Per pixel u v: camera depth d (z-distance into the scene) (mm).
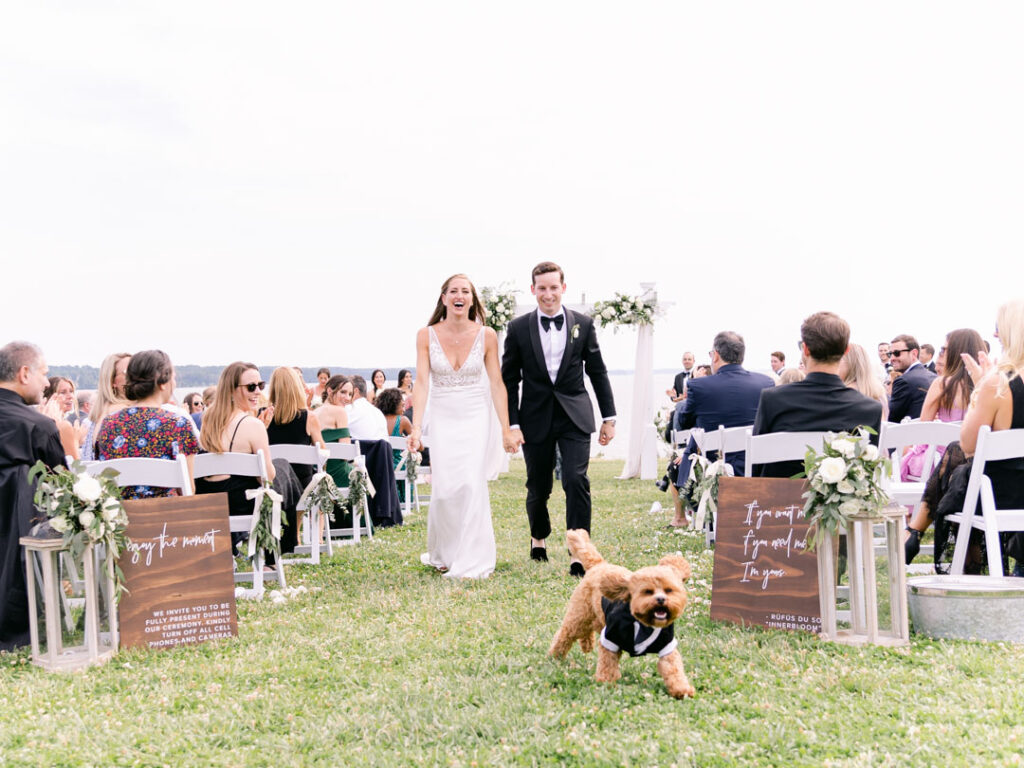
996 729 2732
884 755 2600
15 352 4660
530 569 6156
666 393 12984
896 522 3943
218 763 2760
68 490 4074
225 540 4621
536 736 2848
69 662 4070
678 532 7812
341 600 5441
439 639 4215
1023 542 4668
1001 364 4645
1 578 4457
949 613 3924
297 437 7688
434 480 6340
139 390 5223
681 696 3221
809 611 4141
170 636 4391
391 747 2859
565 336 6273
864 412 4664
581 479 6230
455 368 6379
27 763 2744
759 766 2584
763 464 4871
